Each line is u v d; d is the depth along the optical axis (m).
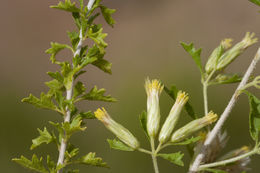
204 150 0.20
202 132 0.21
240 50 0.21
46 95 0.19
